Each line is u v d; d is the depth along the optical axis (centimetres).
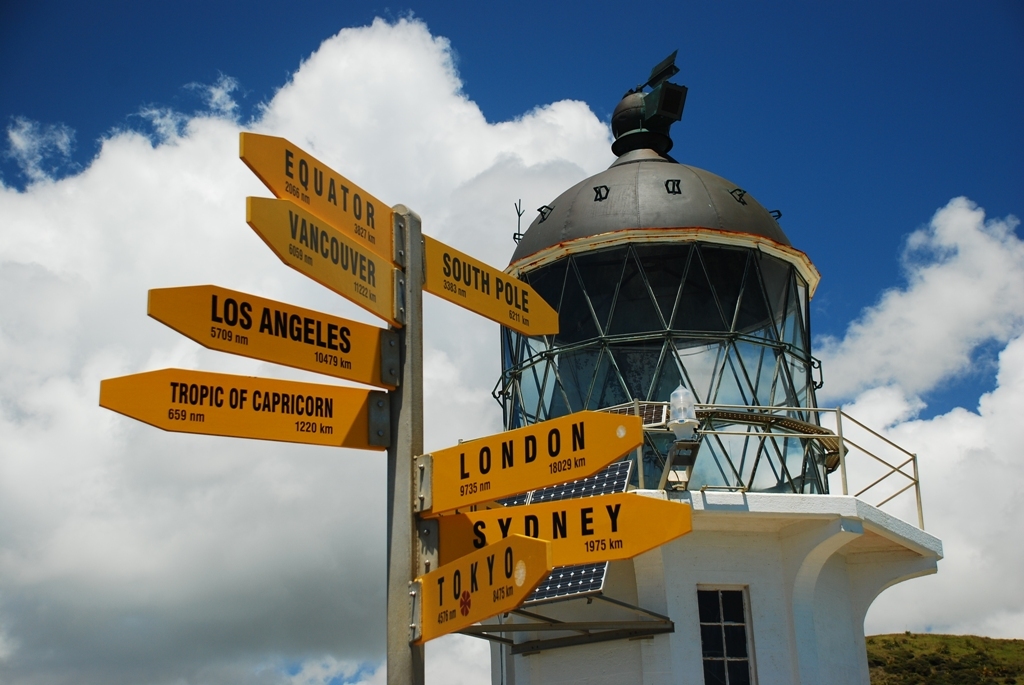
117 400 748
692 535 1717
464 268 919
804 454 1831
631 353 1825
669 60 2155
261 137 765
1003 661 3806
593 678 1708
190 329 748
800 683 1667
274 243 742
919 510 1806
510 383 2003
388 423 847
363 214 847
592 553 802
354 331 834
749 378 1823
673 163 2034
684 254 1864
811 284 2045
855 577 1866
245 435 789
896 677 3797
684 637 1659
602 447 754
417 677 790
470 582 755
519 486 785
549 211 2016
